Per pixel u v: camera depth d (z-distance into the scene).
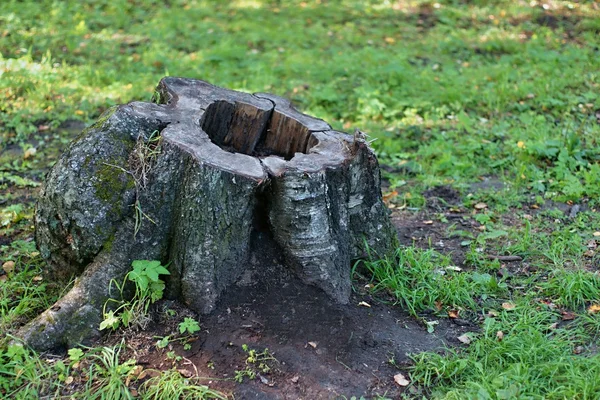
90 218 2.45
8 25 5.29
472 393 2.26
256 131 2.77
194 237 2.45
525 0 6.52
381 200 2.68
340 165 2.52
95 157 2.47
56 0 5.99
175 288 2.50
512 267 2.91
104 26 5.58
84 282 2.46
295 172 2.45
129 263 2.47
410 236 3.12
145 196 2.46
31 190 3.39
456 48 5.34
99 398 2.28
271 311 2.49
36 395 2.28
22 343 2.39
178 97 2.69
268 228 2.57
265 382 2.32
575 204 3.30
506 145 3.82
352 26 5.88
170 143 2.45
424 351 2.47
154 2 6.25
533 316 2.61
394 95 4.34
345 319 2.51
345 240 2.61
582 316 2.59
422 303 2.68
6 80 4.19
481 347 2.46
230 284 2.52
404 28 5.88
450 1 6.58
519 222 3.21
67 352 2.41
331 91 4.32
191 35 5.44
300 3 6.56
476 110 4.20
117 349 2.41
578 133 3.82
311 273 2.54
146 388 2.30
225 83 4.46
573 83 4.44
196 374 2.34
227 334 2.43
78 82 4.37
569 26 5.88
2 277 2.77
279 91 4.42
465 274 2.79
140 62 4.79
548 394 2.26
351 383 2.34
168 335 2.44
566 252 2.95
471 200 3.39
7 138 3.80
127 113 2.53
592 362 2.35
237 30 5.66
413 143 3.88
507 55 5.15
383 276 2.70
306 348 2.42
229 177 2.41
